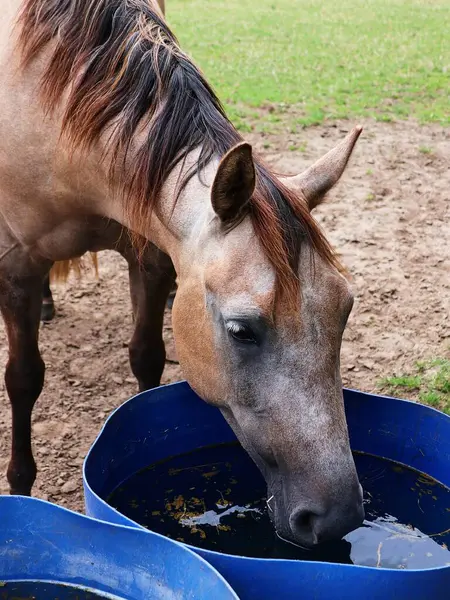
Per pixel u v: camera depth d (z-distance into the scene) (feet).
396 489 10.03
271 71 31.99
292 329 6.98
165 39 9.03
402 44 38.55
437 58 35.40
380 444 10.55
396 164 22.66
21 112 9.34
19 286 10.41
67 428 12.64
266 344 7.08
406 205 20.20
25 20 9.42
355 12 48.24
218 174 6.91
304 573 6.81
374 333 15.10
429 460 10.16
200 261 7.59
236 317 7.05
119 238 10.05
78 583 7.68
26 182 9.54
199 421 10.64
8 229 10.18
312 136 24.68
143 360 11.81
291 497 7.23
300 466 7.08
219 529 9.27
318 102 28.09
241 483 10.25
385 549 8.89
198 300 7.64
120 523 7.48
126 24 8.89
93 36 8.88
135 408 9.82
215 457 10.83
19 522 7.72
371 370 14.10
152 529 9.23
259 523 9.39
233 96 28.17
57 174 9.29
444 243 18.35
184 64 8.71
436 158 23.25
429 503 9.78
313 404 7.05
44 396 13.41
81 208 9.57
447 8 50.01
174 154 8.18
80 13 8.98
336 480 6.96
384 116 26.61
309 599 6.89
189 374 8.08
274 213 7.03
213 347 7.55
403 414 10.19
